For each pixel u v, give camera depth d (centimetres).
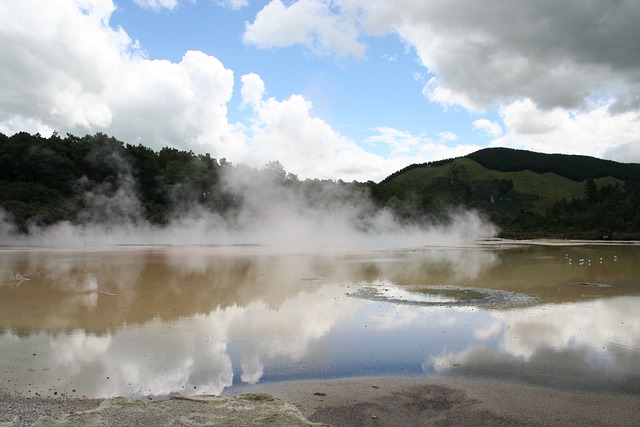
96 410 782
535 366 1061
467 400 879
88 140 7519
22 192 6219
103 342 1212
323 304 1730
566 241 8375
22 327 1352
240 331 1333
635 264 3412
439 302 1778
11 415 763
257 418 759
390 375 1005
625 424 788
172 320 1454
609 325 1423
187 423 737
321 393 902
